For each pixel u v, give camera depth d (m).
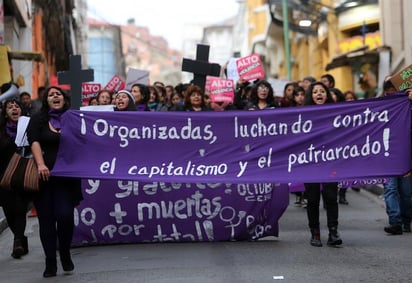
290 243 7.88
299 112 7.12
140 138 6.90
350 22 28.80
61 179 6.41
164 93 13.73
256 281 6.03
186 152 6.98
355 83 26.28
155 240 7.77
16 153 7.11
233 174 7.00
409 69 8.04
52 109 6.57
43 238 6.34
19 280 6.32
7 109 7.91
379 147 7.16
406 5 19.42
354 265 6.67
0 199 7.49
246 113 7.07
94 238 7.68
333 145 7.13
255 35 54.19
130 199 7.71
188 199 7.80
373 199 12.64
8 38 20.00
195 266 6.66
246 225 7.86
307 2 31.69
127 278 6.22
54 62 38.06
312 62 37.69
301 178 7.05
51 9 28.39
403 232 8.74
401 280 6.05
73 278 6.28
